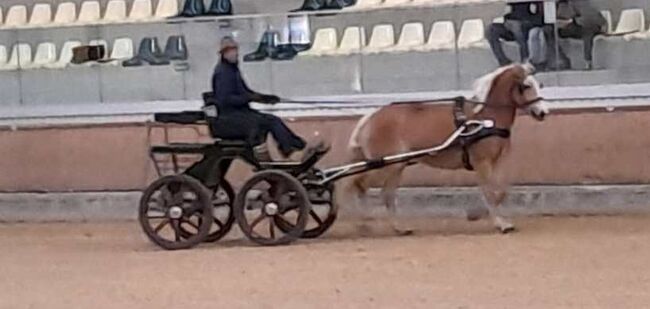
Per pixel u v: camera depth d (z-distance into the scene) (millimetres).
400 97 18797
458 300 11633
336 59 19078
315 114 18906
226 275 13695
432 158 16203
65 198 19953
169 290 12852
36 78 20391
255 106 19188
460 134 15992
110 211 19719
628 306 11023
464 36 18719
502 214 17766
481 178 16203
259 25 19391
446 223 17516
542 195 17750
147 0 20922
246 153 15898
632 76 17828
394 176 16469
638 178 17422
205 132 19000
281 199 15695
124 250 16250
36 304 12438
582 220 17125
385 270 13562
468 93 18609
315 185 16047
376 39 19094
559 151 17734
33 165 20219
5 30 20641
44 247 16969
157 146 16141
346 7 19562
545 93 18016
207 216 15820
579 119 17719
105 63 20047
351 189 16359
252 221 16859
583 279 12477
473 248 14922
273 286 12828
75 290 13148
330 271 13648
